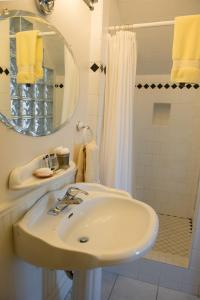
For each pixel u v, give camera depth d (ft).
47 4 3.68
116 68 5.72
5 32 3.08
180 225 8.52
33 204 3.80
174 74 4.60
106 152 6.07
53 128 4.39
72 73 4.86
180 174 9.00
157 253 6.40
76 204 4.25
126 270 6.20
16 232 3.34
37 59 3.77
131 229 4.01
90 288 4.26
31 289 4.13
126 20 7.09
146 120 9.04
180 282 5.82
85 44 5.26
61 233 3.62
